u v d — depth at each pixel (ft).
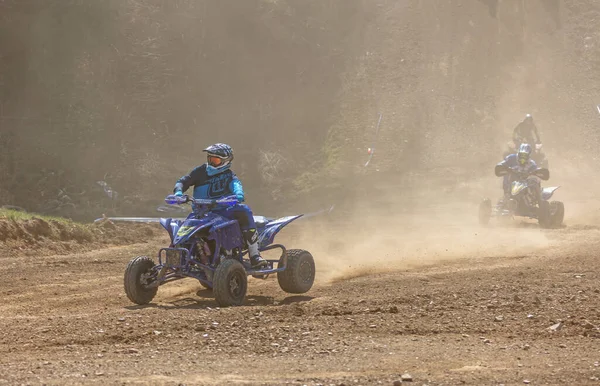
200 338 55.06
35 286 88.53
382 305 68.69
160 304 73.82
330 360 47.50
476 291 74.90
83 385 40.50
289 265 78.38
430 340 53.83
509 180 164.25
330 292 79.71
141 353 50.37
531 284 79.05
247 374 43.68
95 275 98.22
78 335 57.06
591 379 42.06
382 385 40.91
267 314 64.59
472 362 46.80
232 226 74.49
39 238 129.59
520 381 41.88
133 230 154.92
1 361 48.52
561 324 58.44
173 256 71.87
